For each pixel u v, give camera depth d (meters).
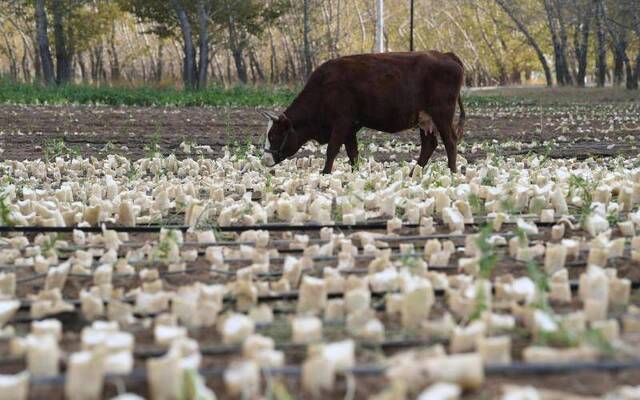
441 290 5.70
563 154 16.81
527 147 18.42
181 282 6.35
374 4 99.62
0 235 7.96
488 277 6.20
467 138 21.06
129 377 4.20
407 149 18.39
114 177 13.24
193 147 18.08
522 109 34.53
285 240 7.78
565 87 64.06
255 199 10.77
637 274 6.32
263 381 4.21
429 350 4.31
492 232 7.86
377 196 9.31
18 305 5.45
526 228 7.72
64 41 66.88
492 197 9.36
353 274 6.43
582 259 6.86
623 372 4.24
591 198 9.08
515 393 3.72
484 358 4.29
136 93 39.62
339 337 4.88
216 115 29.00
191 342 4.43
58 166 13.86
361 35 98.50
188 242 7.66
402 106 13.11
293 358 4.59
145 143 19.42
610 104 39.09
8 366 4.56
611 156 16.64
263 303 5.69
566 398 3.84
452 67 13.22
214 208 9.03
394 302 5.25
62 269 6.05
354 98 13.15
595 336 4.34
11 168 13.70
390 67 13.12
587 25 65.19
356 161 13.82
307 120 13.44
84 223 8.20
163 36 66.25
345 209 8.61
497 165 13.84
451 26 108.88
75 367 3.98
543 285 5.24
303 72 85.31
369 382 4.16
